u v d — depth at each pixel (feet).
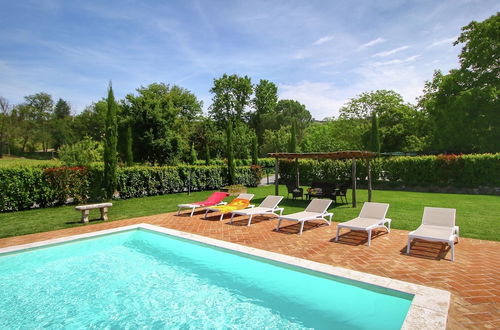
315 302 14.84
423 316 11.22
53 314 14.25
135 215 35.88
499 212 33.37
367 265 17.54
